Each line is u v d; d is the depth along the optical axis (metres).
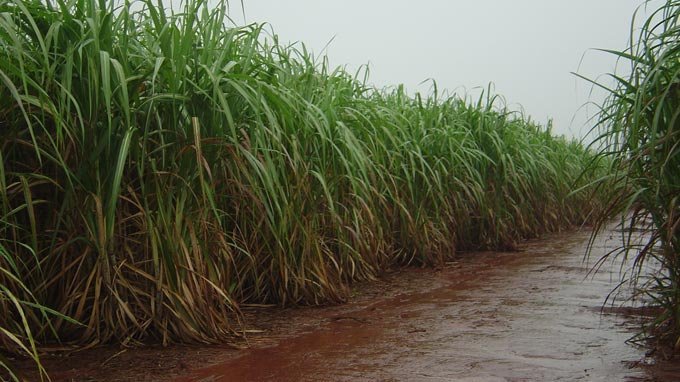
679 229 2.45
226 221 3.49
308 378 2.28
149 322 2.73
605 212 2.68
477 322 3.21
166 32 2.76
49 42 2.41
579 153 9.91
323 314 3.46
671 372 2.23
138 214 2.71
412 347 2.72
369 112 4.77
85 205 2.64
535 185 7.60
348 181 4.39
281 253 3.58
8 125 2.62
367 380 2.25
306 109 3.65
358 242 4.34
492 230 6.32
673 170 2.44
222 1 2.97
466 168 6.12
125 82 2.39
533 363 2.43
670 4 2.39
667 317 2.59
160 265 2.75
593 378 2.21
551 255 5.95
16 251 2.64
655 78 2.28
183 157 2.77
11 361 2.42
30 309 2.58
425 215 5.24
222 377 2.30
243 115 3.22
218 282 2.99
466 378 2.25
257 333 3.02
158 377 2.30
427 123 5.74
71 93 2.61
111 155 2.63
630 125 2.52
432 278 4.67
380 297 3.96
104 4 2.67
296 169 3.41
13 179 2.71
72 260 2.74
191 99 2.81
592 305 3.60
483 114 6.48
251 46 3.27
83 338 2.66
